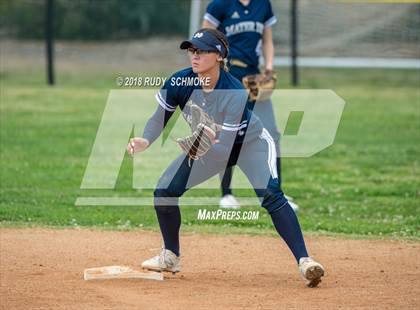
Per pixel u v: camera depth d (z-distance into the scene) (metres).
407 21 65.94
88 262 21.67
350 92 58.34
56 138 42.34
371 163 37.62
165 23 87.19
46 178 33.81
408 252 23.38
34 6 85.44
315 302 17.62
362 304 17.55
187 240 24.73
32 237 24.64
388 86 61.81
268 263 21.92
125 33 86.75
